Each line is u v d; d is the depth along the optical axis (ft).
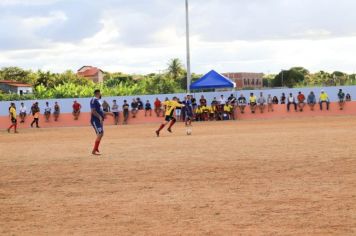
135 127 146.82
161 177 48.60
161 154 67.56
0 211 36.73
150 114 174.91
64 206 37.63
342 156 58.80
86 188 44.47
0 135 131.95
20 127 178.70
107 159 64.39
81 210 36.09
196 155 64.90
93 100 70.79
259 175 47.65
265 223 30.81
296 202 36.01
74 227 31.63
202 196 39.22
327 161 55.11
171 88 237.25
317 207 34.32
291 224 30.40
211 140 86.74
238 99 175.01
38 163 63.31
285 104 173.06
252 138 88.12
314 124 126.93
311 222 30.66
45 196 41.75
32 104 185.68
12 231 31.19
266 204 35.78
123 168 55.57
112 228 31.01
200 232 29.37
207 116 171.63
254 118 173.68
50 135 123.44
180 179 47.11
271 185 42.57
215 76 174.70
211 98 180.14
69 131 141.38
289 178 45.50
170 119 103.76
